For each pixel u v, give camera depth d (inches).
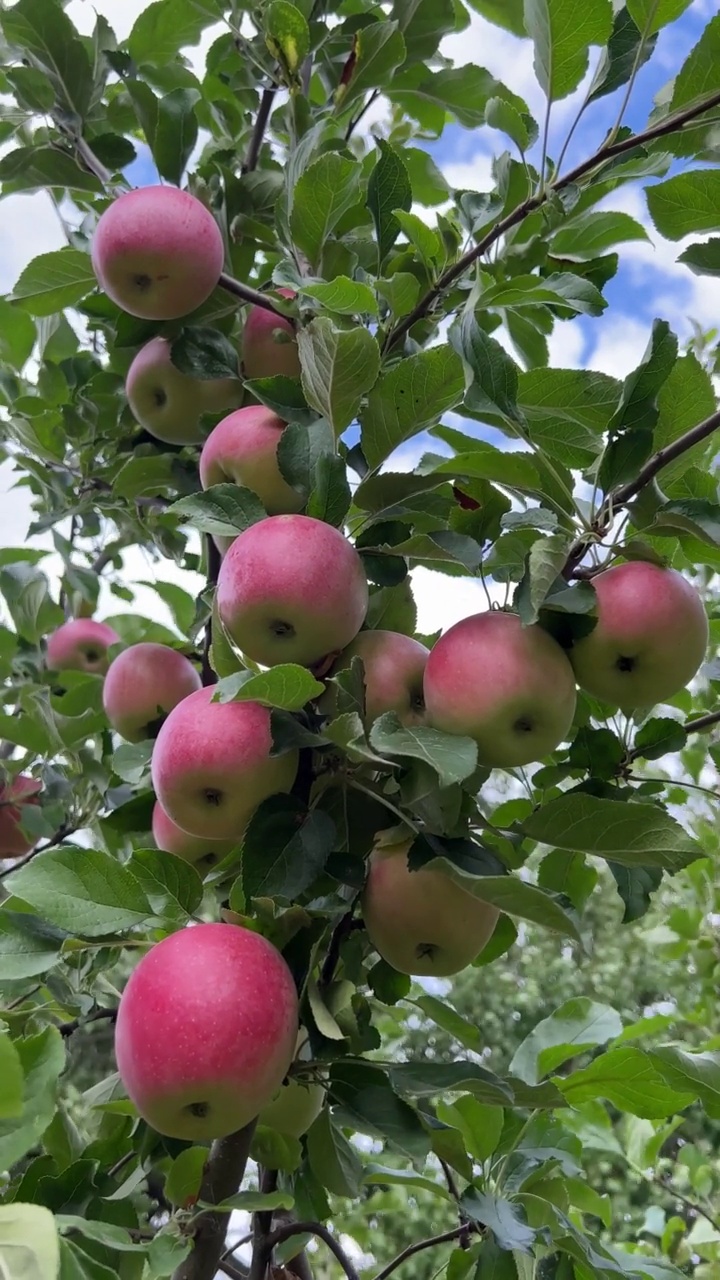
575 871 21.6
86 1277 11.8
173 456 28.0
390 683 18.4
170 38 31.4
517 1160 21.7
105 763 30.6
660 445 19.2
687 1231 39.9
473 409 18.4
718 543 17.1
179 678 27.3
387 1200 33.6
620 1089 20.7
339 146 27.6
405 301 22.8
